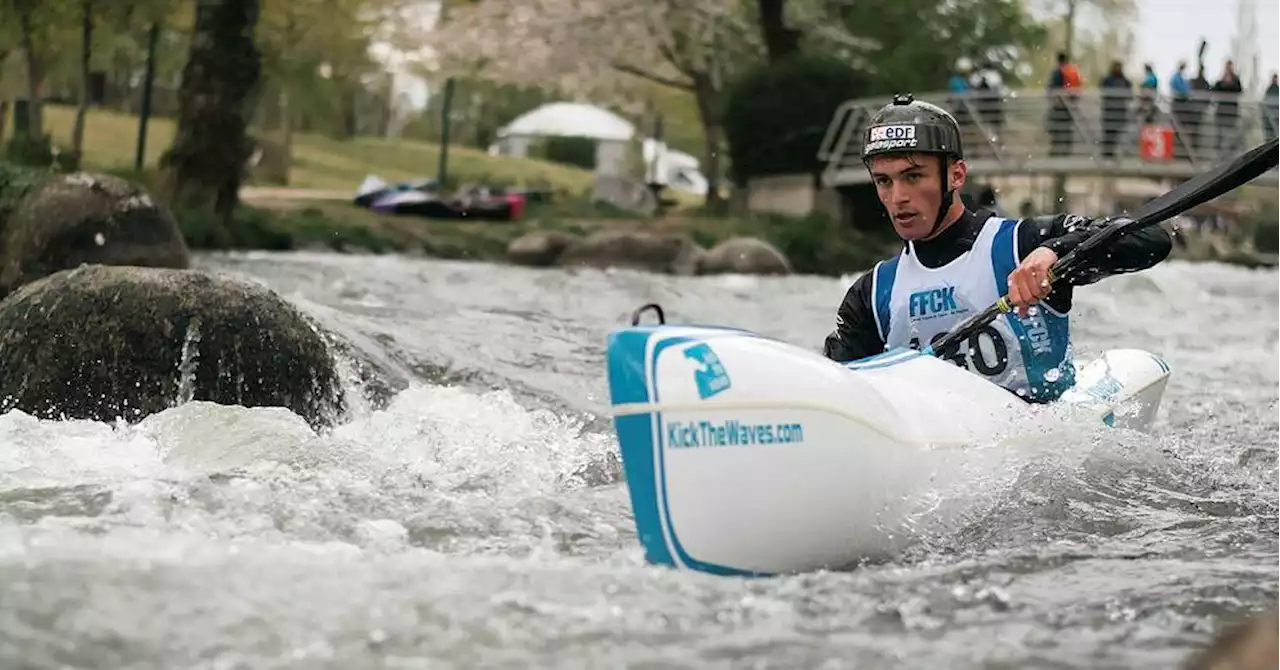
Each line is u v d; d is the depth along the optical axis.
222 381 12.61
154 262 20.95
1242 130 56.66
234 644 6.22
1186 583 7.73
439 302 26.38
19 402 12.27
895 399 8.78
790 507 7.66
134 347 12.48
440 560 7.84
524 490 10.34
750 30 72.94
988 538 8.74
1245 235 66.00
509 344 18.70
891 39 73.12
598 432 13.15
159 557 7.52
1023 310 10.21
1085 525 9.12
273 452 10.62
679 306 29.09
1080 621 6.95
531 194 76.38
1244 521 9.59
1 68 74.12
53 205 20.70
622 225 58.75
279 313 13.10
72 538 7.90
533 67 79.06
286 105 90.00
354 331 16.16
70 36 69.50
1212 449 13.16
